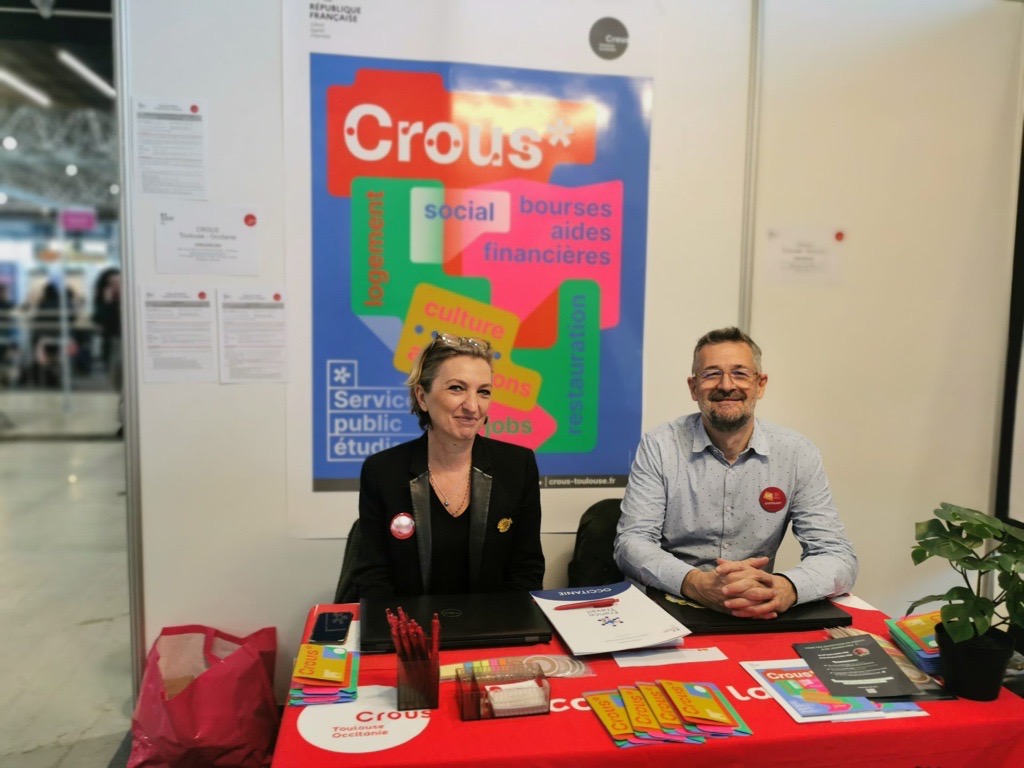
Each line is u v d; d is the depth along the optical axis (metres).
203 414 2.22
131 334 2.17
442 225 2.30
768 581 1.50
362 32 2.21
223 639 2.26
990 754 1.13
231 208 2.18
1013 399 2.64
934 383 2.64
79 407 9.43
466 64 2.27
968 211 2.60
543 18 2.30
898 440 2.64
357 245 2.26
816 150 2.48
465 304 2.33
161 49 2.12
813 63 2.45
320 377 2.27
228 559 2.27
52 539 4.23
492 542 1.71
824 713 1.12
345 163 2.23
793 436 1.88
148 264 2.16
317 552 2.31
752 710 1.14
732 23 2.40
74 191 11.51
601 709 1.12
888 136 2.52
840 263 2.54
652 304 2.44
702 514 1.86
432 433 1.71
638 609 1.48
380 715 1.11
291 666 2.32
